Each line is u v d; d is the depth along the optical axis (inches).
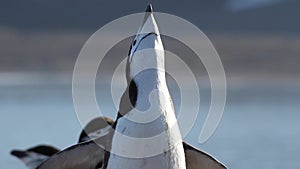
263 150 1464.1
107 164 629.0
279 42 6181.1
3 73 4301.2
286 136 1712.6
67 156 674.8
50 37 6245.1
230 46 5856.3
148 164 605.0
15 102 2529.5
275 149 1486.2
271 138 1672.0
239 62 4948.3
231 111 2357.3
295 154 1417.3
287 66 4763.8
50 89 3201.3
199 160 663.1
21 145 1483.8
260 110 2409.0
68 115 2092.8
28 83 3641.7
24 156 922.1
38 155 914.1
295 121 2055.9
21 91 3058.6
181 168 613.6
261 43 6127.0
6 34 6658.5
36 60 4896.7
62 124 1865.2
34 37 6195.9
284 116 2209.6
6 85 3491.6
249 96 3002.0
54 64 4741.6
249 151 1449.3
